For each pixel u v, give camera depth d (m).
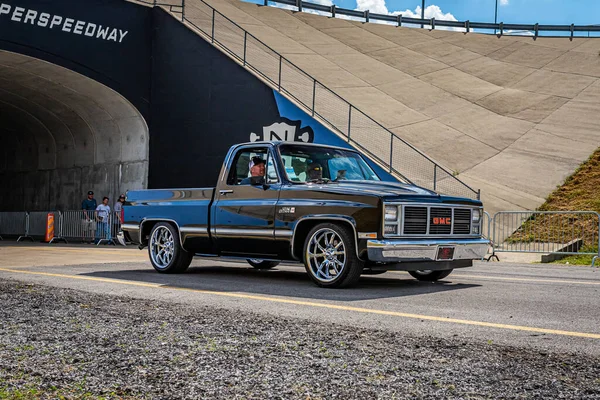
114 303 6.04
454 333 4.63
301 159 8.50
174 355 3.89
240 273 9.76
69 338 4.39
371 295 6.92
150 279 8.56
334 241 7.62
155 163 23.67
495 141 26.02
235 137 22.16
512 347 4.13
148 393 3.09
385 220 7.13
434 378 3.35
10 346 4.15
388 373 3.45
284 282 8.33
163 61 23.66
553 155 24.53
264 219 8.13
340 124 23.52
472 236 8.04
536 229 17.53
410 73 34.53
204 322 5.02
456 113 28.97
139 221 9.83
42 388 3.18
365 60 35.53
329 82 29.66
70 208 28.05
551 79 34.12
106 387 3.20
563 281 8.77
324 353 3.94
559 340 4.39
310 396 3.03
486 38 42.72
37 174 30.42
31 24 21.00
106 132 25.81
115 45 22.97
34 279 8.28
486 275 9.94
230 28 32.47
